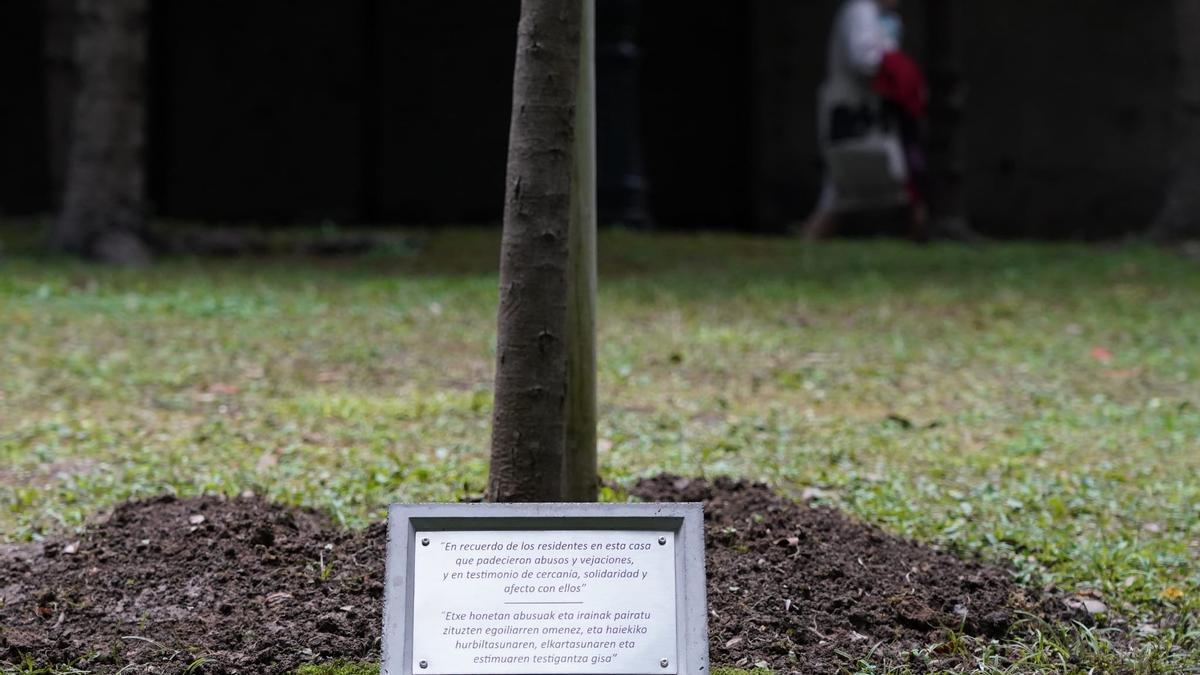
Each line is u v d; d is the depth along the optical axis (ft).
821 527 16.98
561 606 11.51
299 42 73.56
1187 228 57.06
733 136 74.64
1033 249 56.34
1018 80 75.46
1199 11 56.80
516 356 14.65
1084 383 29.43
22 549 16.97
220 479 19.77
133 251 45.93
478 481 19.84
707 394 27.22
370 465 20.93
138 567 15.69
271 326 33.30
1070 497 20.53
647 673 11.39
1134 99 76.59
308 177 73.67
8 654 13.87
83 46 46.57
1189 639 15.24
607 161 57.31
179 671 13.57
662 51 74.38
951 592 15.80
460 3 73.10
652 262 48.24
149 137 73.41
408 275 44.60
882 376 29.27
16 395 26.00
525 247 14.57
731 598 14.98
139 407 25.44
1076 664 14.38
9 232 57.26
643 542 11.66
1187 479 21.77
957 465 22.18
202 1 73.41
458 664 11.35
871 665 13.98
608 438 23.17
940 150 61.67
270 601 14.97
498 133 73.26
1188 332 34.94
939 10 61.21
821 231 59.06
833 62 57.77
